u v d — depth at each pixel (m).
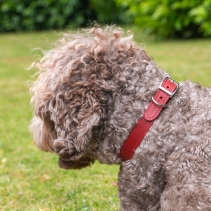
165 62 10.52
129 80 2.64
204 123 2.55
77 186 4.83
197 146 2.49
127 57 2.71
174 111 2.61
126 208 2.72
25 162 5.66
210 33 13.21
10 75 11.10
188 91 2.68
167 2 13.30
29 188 4.87
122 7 17.16
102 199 4.46
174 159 2.51
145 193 2.63
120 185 2.73
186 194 2.43
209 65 9.85
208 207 2.39
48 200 4.54
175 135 2.55
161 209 2.55
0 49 14.77
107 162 2.74
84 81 2.60
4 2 18.48
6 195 4.72
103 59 2.66
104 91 2.61
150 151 2.57
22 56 13.42
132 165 2.62
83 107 2.58
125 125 2.61
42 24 18.41
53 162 5.57
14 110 8.09
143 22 14.05
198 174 2.45
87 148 2.64
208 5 12.77
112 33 2.83
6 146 6.26
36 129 2.80
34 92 2.73
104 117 2.61
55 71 2.65
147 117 2.60
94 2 17.12
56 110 2.60
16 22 18.52
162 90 2.63
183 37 14.44
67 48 2.73
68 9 17.38
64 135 2.60
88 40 2.76
